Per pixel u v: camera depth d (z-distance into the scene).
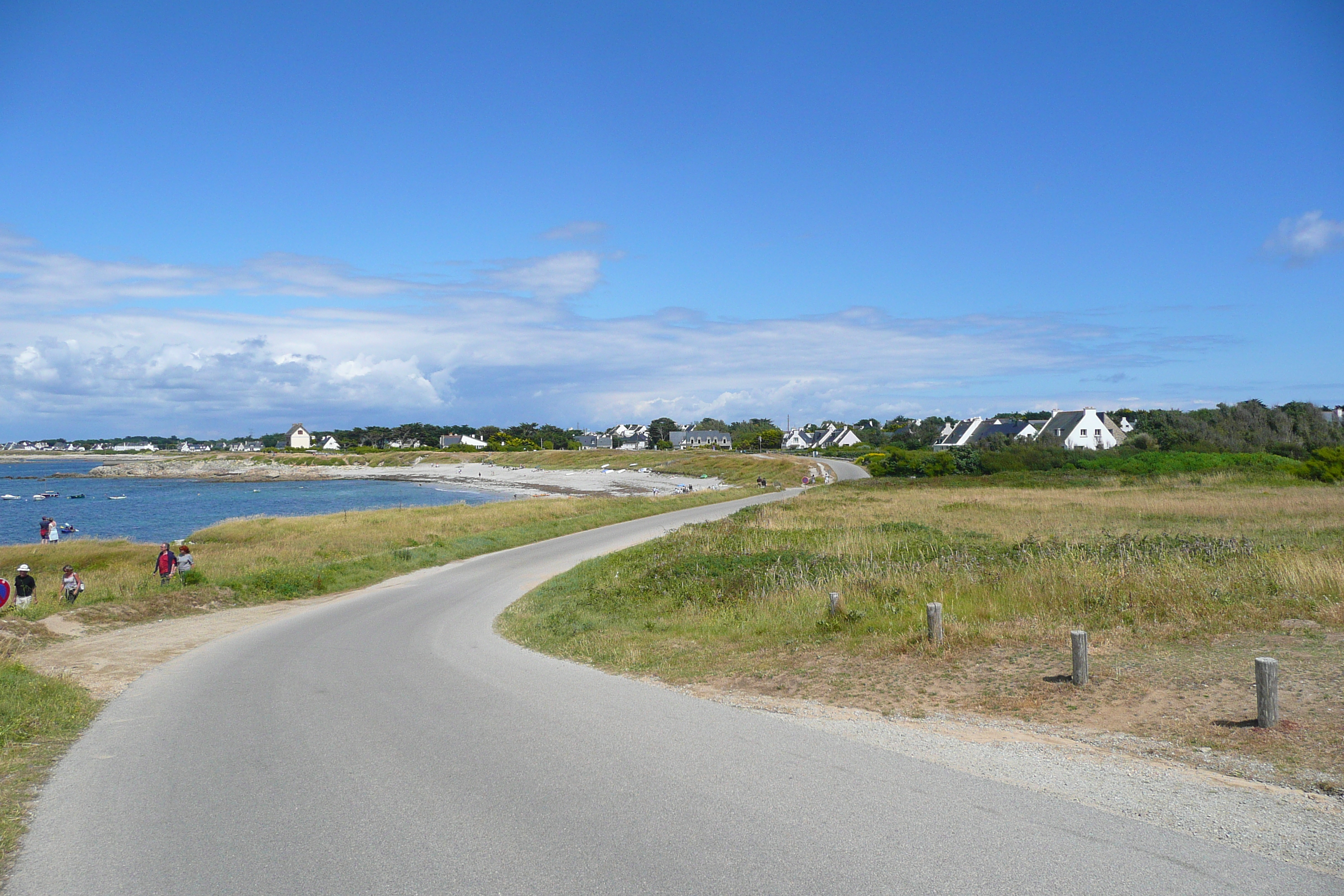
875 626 12.45
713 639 13.41
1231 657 9.19
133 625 18.11
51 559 30.73
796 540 24.98
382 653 13.22
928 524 28.48
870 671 10.33
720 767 6.44
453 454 159.88
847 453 122.88
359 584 24.92
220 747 7.59
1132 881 4.31
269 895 4.43
